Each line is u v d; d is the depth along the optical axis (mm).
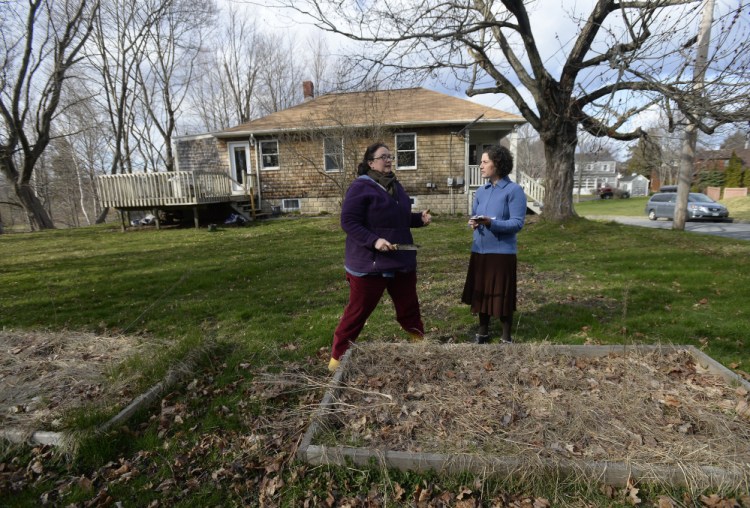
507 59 11281
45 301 5738
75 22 18984
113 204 13914
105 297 5914
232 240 11109
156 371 3225
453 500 1908
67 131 30531
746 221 18750
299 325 4449
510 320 3529
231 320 4707
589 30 9711
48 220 20828
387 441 2156
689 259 7559
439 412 2350
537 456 1950
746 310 4543
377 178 2994
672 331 4004
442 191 16109
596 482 1884
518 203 3275
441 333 4164
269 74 35469
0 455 2443
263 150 16844
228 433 2594
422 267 7223
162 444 2525
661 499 1805
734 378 2498
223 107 36031
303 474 2100
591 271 6742
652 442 2033
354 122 13805
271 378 3145
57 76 19156
